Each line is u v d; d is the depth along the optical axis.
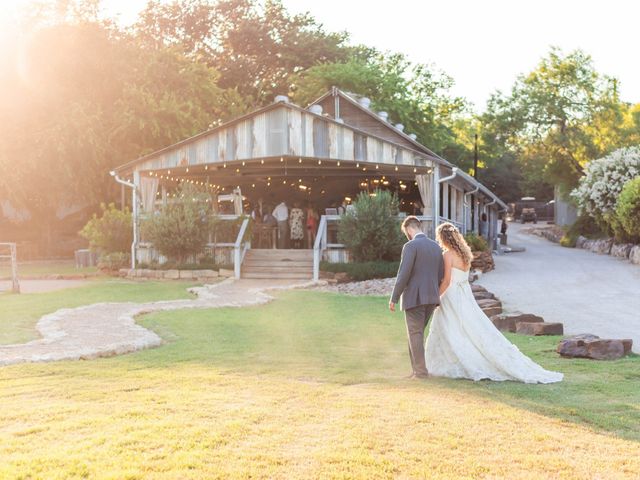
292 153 23.55
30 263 34.94
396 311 15.14
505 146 48.31
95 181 35.03
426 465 4.49
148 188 26.09
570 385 7.22
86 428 5.23
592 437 5.18
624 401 6.43
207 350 9.82
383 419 5.58
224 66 53.94
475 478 4.28
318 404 6.14
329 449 4.76
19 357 8.66
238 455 4.61
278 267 24.20
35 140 33.25
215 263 24.59
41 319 12.94
